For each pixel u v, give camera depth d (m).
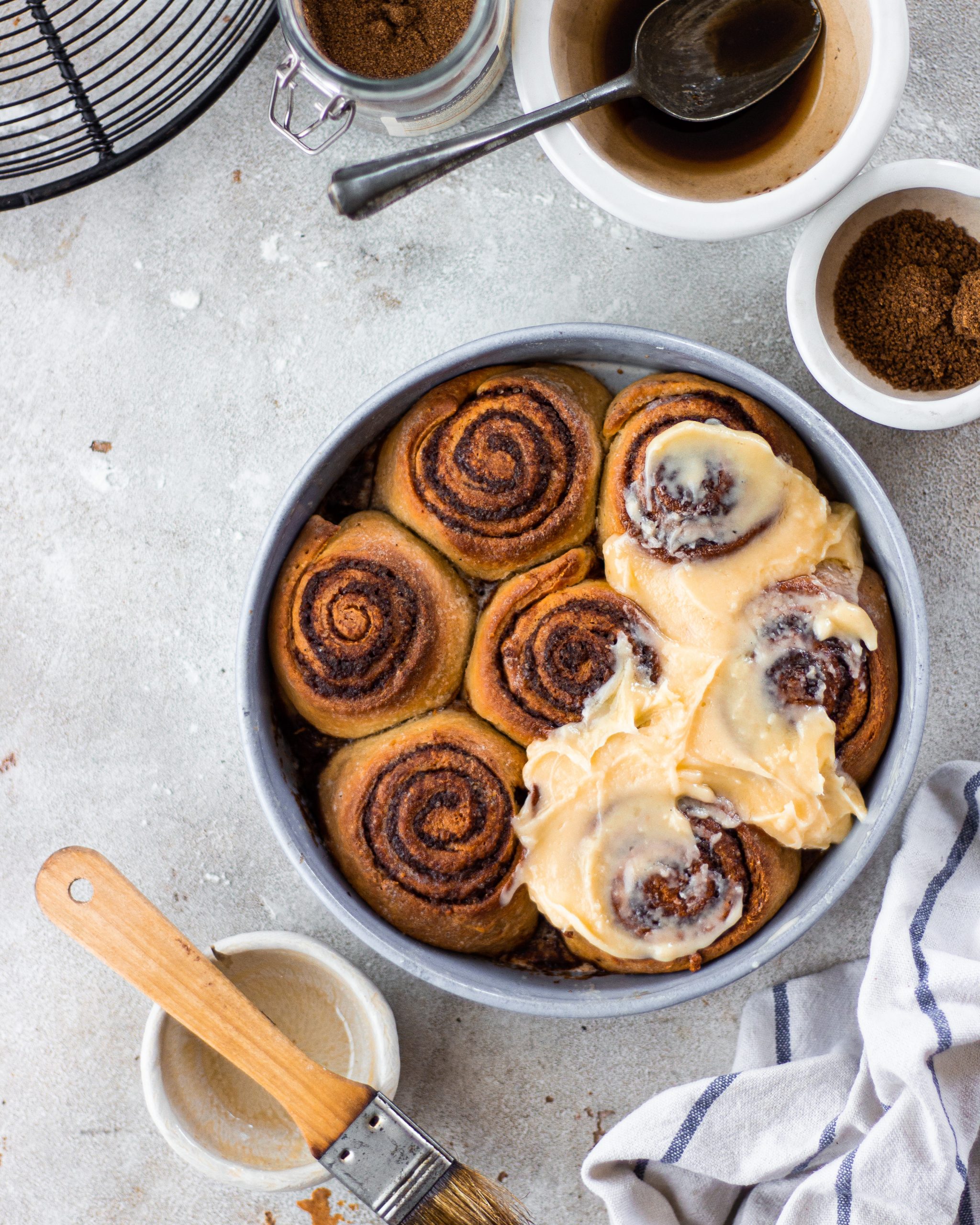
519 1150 0.91
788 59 0.84
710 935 0.81
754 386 0.82
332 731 0.84
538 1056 0.91
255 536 0.92
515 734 0.83
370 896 0.83
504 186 0.90
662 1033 0.90
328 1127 0.84
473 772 0.82
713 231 0.82
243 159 0.91
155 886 0.92
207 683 0.92
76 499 0.92
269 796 0.81
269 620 0.84
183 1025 0.88
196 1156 0.86
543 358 0.85
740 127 0.84
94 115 0.89
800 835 0.81
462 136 0.84
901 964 0.85
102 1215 0.92
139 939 0.84
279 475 0.91
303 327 0.91
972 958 0.86
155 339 0.92
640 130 0.85
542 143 0.82
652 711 0.81
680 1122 0.86
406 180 0.80
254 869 0.91
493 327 0.91
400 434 0.84
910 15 0.89
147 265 0.92
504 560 0.83
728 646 0.81
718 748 0.81
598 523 0.84
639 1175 0.88
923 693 0.81
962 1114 0.85
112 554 0.92
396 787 0.82
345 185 0.80
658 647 0.82
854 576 0.83
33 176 0.92
